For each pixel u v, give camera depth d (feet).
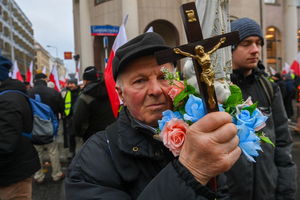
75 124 13.60
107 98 13.52
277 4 76.59
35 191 15.94
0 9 160.25
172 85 3.43
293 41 76.48
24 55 213.05
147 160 3.94
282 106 7.03
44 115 12.96
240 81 6.84
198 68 2.81
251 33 6.63
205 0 3.76
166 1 55.83
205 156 2.70
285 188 6.56
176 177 2.91
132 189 3.91
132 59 3.88
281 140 6.86
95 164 3.94
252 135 2.99
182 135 3.03
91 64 59.77
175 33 56.65
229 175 5.77
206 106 2.80
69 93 20.56
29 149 8.90
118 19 56.49
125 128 4.03
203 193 2.82
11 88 8.48
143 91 3.92
